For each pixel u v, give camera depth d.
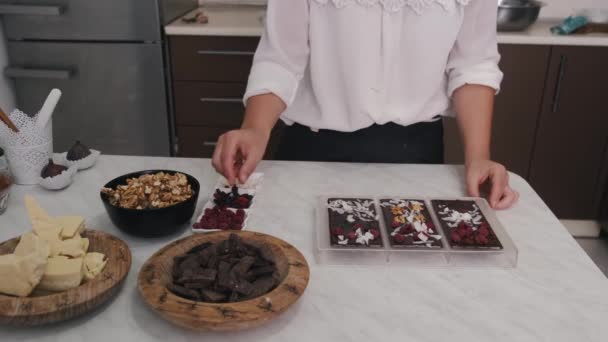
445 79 1.33
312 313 0.73
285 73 1.22
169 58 2.29
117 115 2.36
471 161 1.15
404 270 0.83
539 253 0.89
